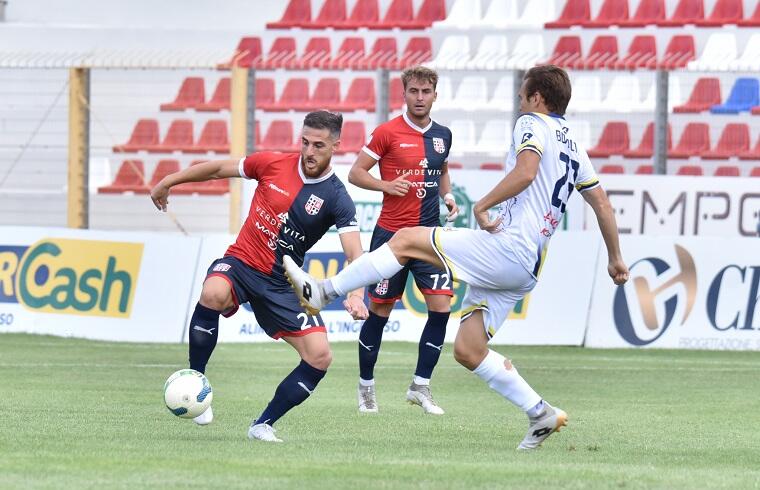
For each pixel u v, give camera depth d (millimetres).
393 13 77938
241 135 56344
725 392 35562
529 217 20781
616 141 69562
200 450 20438
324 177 22266
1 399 29859
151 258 50344
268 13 83062
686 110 70625
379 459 19828
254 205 22547
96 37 79562
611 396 34219
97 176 71500
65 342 48375
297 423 26047
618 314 50500
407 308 50812
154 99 72688
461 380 38375
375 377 38469
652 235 53031
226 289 22422
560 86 21125
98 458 19016
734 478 18375
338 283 21141
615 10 74875
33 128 71938
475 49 74000
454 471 18234
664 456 21828
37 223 70000
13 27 79938
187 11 83375
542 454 21438
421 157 31109
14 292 51344
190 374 22344
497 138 71688
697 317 50219
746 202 57812
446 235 21125
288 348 48062
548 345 50531
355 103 72875
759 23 72062
